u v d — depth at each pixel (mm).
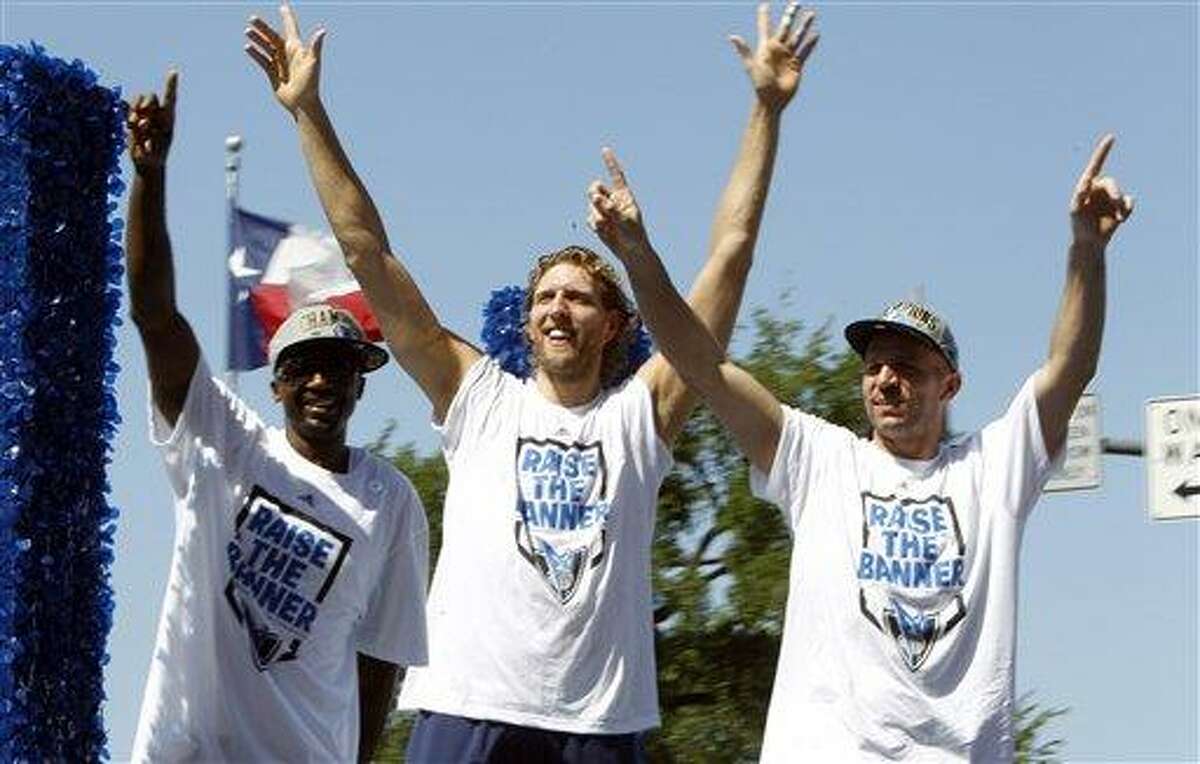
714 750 44719
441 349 22969
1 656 21141
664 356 21844
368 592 22609
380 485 22750
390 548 22781
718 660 44875
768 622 44844
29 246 21641
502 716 21953
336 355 22469
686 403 22969
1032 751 44719
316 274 36125
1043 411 21859
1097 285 21828
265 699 22047
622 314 23125
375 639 22859
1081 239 21828
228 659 22078
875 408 21734
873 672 21125
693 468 44781
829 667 21188
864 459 21750
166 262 21953
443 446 22891
